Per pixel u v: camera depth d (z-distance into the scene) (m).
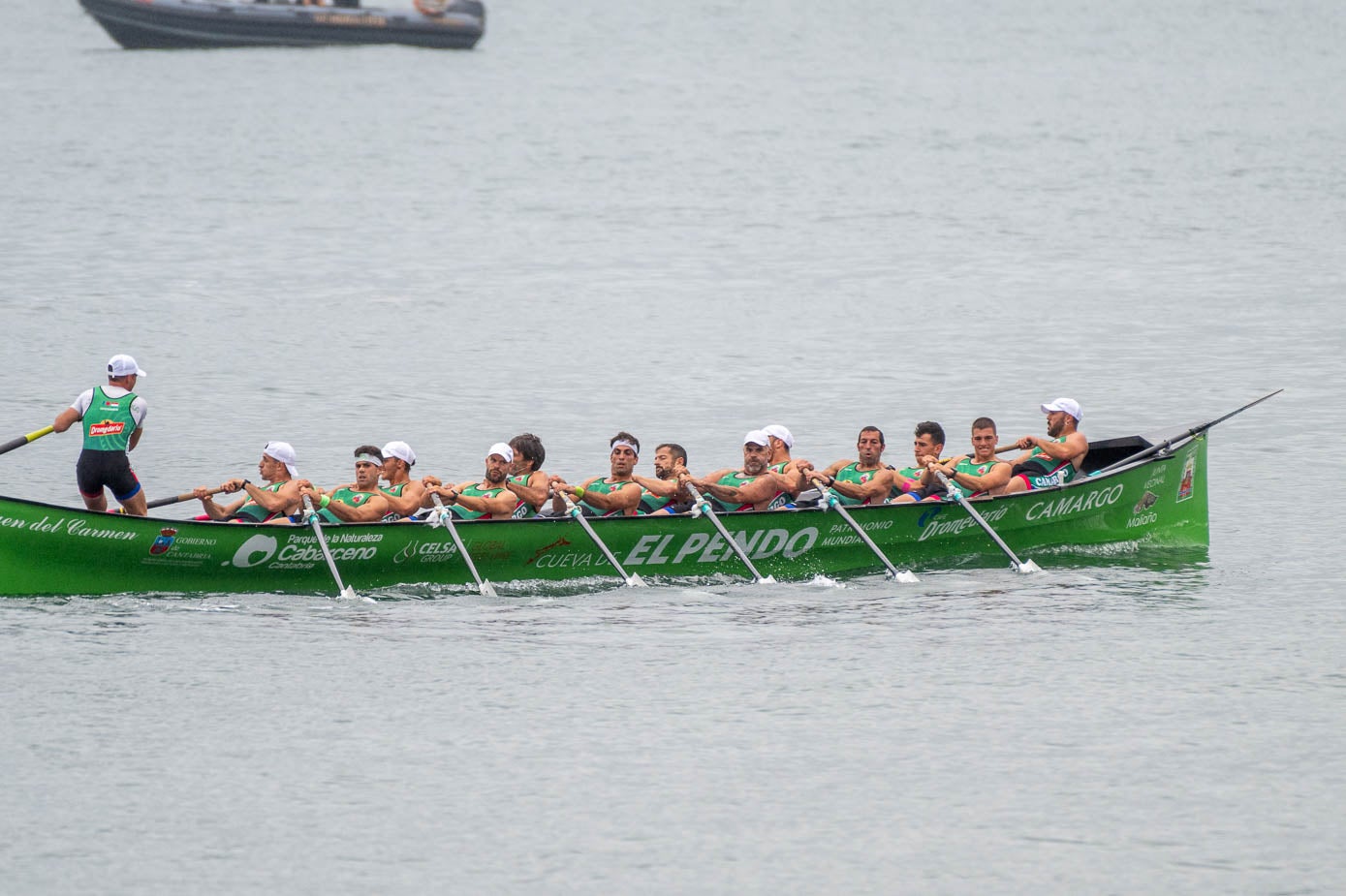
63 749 55.84
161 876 47.75
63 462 98.12
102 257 176.00
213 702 60.06
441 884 47.47
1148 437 86.94
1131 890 47.19
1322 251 177.00
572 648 66.44
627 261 178.50
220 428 106.69
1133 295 155.62
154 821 50.91
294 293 158.50
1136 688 62.09
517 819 51.34
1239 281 161.62
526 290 161.50
